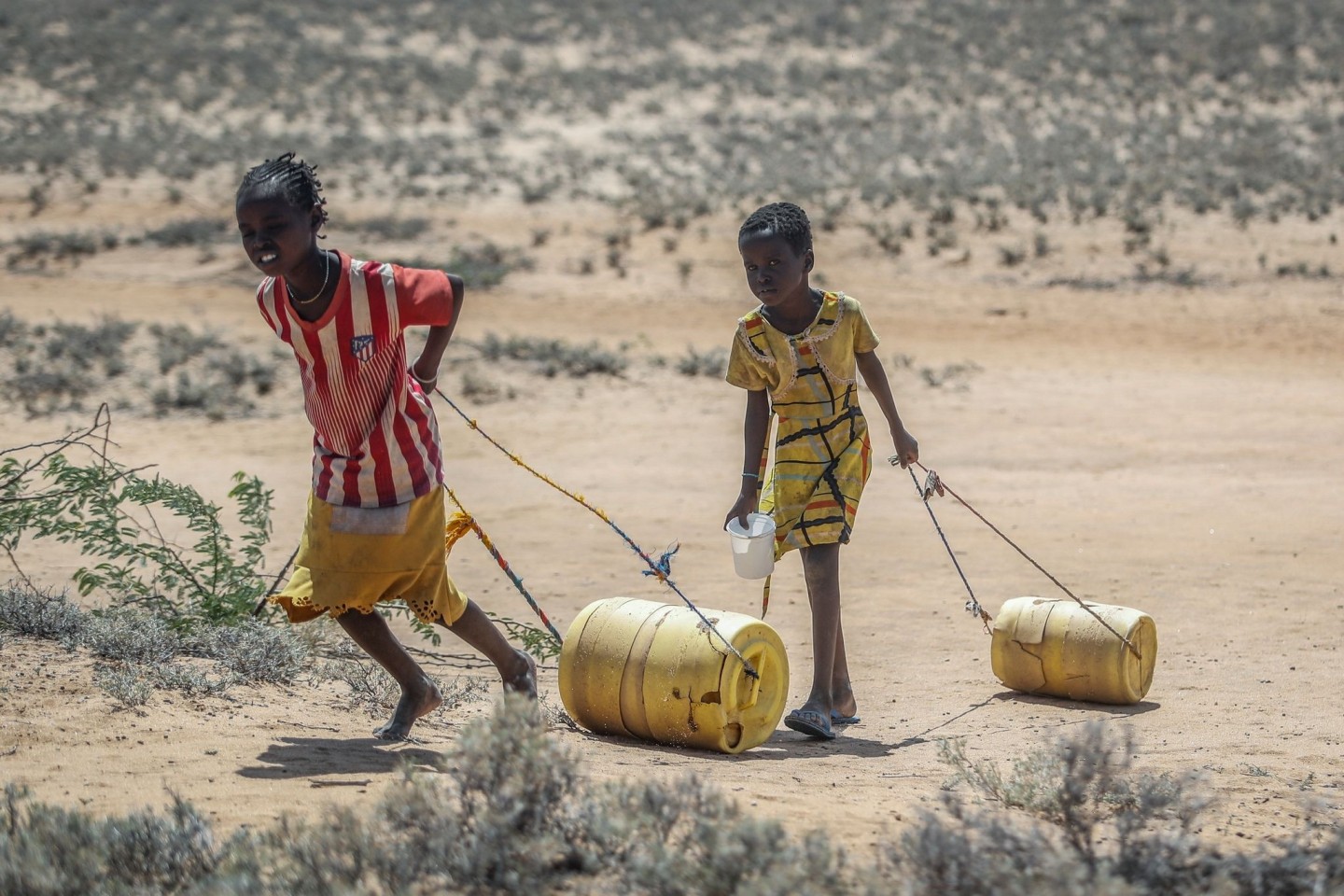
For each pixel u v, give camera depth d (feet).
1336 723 55.01
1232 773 45.68
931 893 28.86
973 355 202.59
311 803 36.99
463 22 494.18
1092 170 317.22
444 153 349.00
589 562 96.58
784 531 53.47
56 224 285.23
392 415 41.88
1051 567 93.50
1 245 268.21
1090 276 253.44
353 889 28.48
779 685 50.83
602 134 370.12
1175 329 220.02
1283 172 314.76
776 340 52.65
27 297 233.55
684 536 105.81
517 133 369.71
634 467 136.77
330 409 41.34
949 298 241.55
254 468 134.21
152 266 258.37
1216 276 251.19
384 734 46.21
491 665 67.21
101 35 449.06
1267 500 118.32
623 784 33.60
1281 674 64.80
